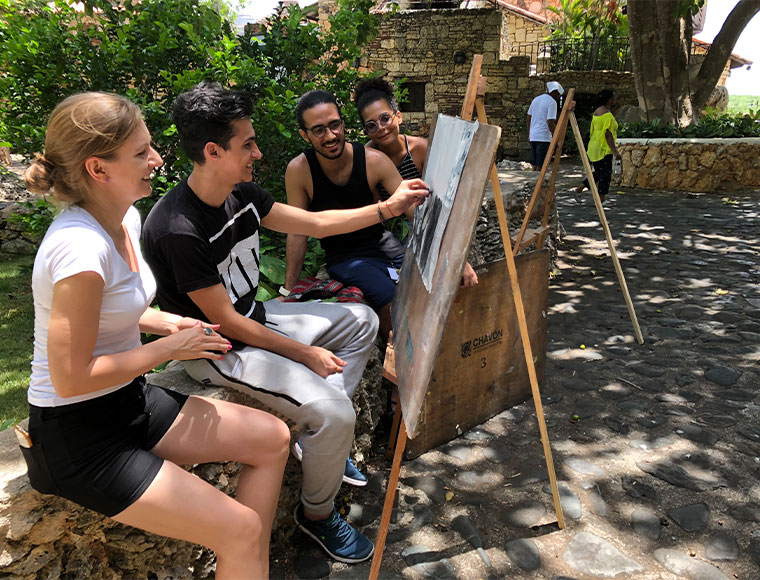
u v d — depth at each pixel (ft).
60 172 4.85
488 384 10.11
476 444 9.66
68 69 13.75
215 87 6.27
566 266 19.79
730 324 14.23
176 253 6.34
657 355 12.71
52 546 5.52
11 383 12.17
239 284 7.27
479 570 7.04
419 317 6.19
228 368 6.83
